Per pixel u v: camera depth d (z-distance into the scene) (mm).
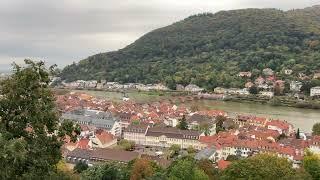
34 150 49500
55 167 55875
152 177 113062
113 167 123188
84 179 111562
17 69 52531
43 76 53125
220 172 128875
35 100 51938
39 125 51250
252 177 95875
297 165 194125
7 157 43469
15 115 51219
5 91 51000
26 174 48062
